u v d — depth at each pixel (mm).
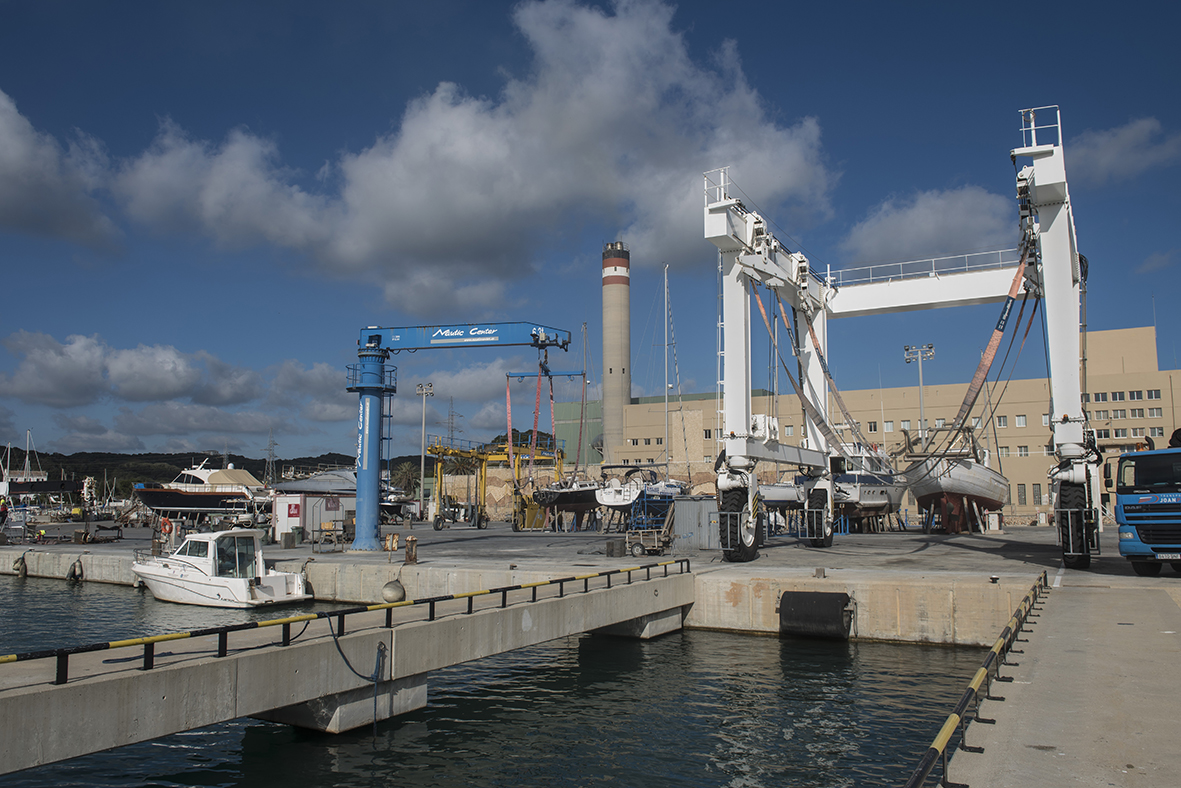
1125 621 12883
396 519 79938
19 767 8234
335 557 30812
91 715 8906
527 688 16266
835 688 15773
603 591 17969
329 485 75375
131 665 10031
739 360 26219
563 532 55688
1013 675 9023
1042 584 17469
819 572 20859
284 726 13328
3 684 8828
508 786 10953
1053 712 7508
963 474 45531
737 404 26188
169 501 72438
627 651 19500
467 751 12383
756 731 13273
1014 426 72062
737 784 11008
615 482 56219
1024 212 23438
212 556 27062
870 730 13195
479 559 28922
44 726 8484
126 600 29391
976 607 18828
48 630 22969
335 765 11703
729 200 25453
